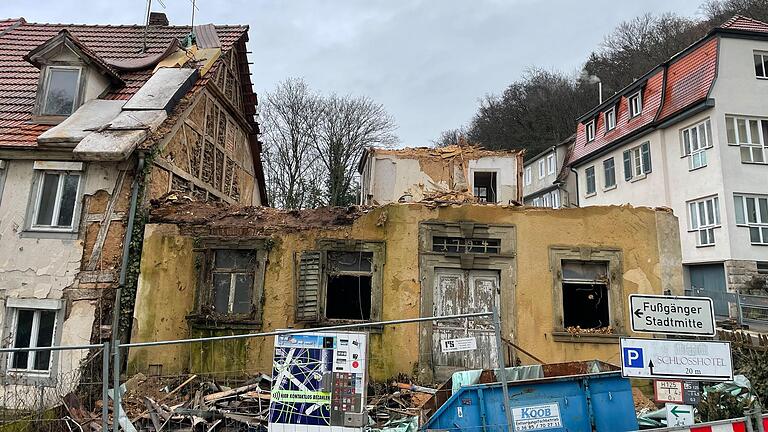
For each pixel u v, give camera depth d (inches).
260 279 394.9
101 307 385.7
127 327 387.9
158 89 481.1
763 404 317.4
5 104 478.0
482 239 402.9
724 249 792.3
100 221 402.6
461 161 618.2
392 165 615.8
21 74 525.7
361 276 400.8
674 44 1696.6
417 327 384.8
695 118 863.7
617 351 384.2
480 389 249.6
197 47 585.0
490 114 2182.6
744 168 808.9
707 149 834.8
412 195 603.5
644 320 205.8
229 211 416.5
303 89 1598.2
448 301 394.9
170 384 364.2
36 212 407.5
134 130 416.5
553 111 1963.6
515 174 613.3
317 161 1578.5
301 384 235.8
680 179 895.7
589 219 404.8
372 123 1627.7
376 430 269.4
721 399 291.3
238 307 399.2
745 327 660.7
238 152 634.2
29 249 398.3
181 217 408.2
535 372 274.8
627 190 1032.8
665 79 943.0
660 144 938.1
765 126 829.2
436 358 383.6
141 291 391.9
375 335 383.2
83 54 462.9
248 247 399.9
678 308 206.8
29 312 392.8
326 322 386.0
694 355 201.6
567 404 251.3
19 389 371.6
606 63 2047.2
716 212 815.1
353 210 410.0
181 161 472.7
